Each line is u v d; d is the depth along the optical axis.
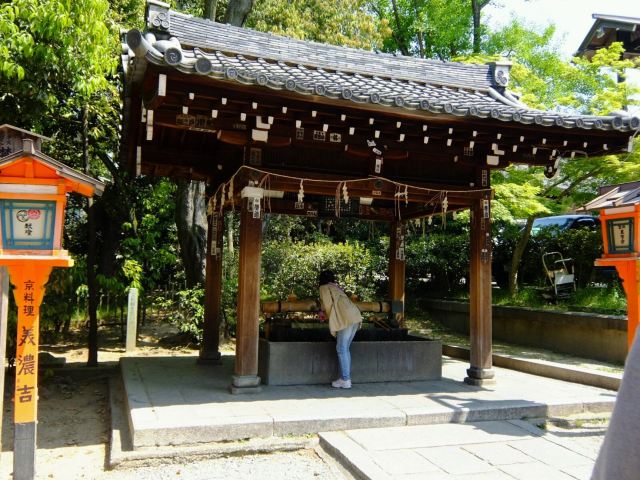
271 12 12.22
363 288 11.52
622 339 8.12
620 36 15.66
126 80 5.21
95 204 9.98
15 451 3.46
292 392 5.71
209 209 7.57
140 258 10.87
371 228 14.47
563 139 5.96
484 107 5.33
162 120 5.06
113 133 9.10
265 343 6.27
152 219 11.19
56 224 3.46
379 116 5.23
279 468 4.01
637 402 0.99
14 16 5.59
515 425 4.98
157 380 6.21
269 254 11.56
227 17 9.82
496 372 7.69
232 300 10.81
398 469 3.78
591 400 5.57
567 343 9.27
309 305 6.84
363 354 6.45
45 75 6.24
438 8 17.23
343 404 5.20
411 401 5.41
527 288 11.88
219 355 7.48
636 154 8.80
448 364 8.20
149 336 11.35
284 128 5.48
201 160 7.18
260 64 5.66
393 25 19.42
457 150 6.26
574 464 4.01
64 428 5.13
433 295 13.78
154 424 4.28
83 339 10.85
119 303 10.53
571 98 9.48
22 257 3.38
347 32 13.37
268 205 7.75
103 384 7.02
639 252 4.60
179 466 4.03
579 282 11.20
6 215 3.39
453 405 5.25
